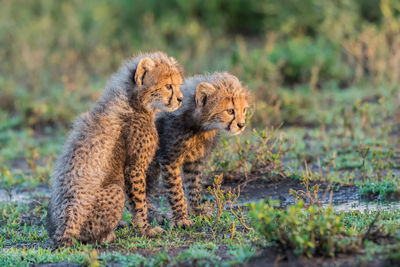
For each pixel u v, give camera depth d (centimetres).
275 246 781
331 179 1234
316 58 2478
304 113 1984
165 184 1059
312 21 3081
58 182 931
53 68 2677
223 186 1264
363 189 1150
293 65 2455
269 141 1397
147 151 998
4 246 994
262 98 2056
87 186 916
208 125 1037
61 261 839
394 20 2502
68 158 934
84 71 2709
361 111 1664
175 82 1003
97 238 924
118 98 989
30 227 1106
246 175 1255
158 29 3234
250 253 779
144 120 991
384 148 1463
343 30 2681
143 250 889
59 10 3434
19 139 1944
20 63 2756
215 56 2903
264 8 3262
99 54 2798
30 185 1414
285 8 3166
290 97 2097
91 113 984
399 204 1059
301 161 1418
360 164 1346
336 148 1549
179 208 1057
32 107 2188
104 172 940
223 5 3428
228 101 1019
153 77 983
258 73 2331
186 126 1046
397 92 2011
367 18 2925
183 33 3152
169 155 1056
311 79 2366
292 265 724
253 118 1641
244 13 3400
